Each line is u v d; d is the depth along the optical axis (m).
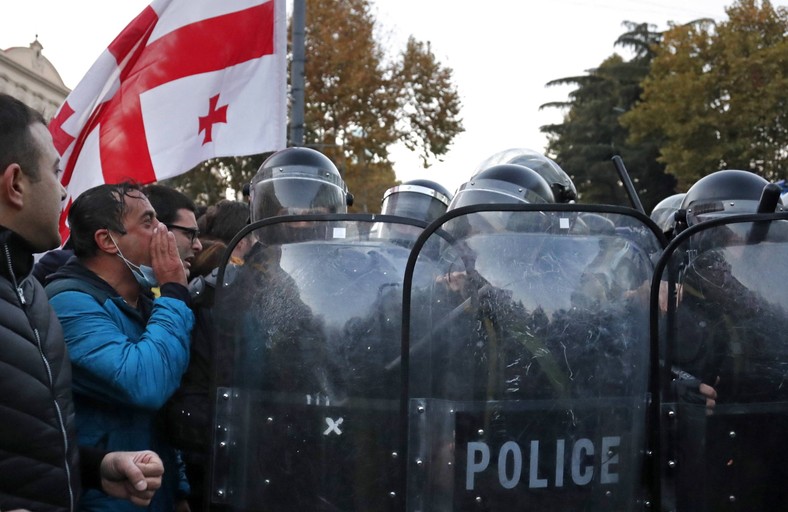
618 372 2.39
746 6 34.09
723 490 2.42
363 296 2.38
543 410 2.34
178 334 2.61
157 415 2.84
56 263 4.10
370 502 2.34
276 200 2.90
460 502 2.32
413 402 2.34
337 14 22.36
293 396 2.38
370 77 22.47
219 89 4.33
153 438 2.78
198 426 2.80
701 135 34.19
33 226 2.20
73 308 2.59
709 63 35.06
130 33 4.23
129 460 2.31
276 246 2.45
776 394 2.43
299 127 11.96
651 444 2.40
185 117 4.31
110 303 2.67
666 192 50.59
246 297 2.46
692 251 2.42
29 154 2.18
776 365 2.43
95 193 2.73
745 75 33.19
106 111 4.26
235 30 4.30
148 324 2.62
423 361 2.35
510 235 2.37
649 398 2.42
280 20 4.32
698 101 34.03
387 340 2.36
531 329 2.34
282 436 2.39
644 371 2.43
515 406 2.33
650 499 2.41
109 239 2.71
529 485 2.33
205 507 2.47
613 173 51.69
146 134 4.27
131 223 2.71
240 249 2.47
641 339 2.42
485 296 2.34
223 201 4.31
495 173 2.74
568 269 2.38
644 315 2.43
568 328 2.36
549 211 2.37
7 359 2.04
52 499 2.11
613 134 54.06
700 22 41.53
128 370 2.50
